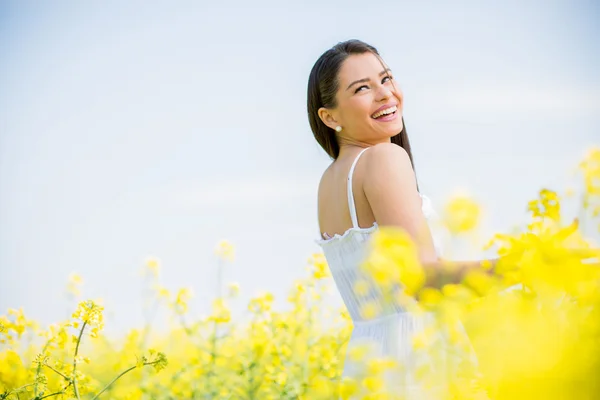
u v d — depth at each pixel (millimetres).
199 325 4527
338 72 2865
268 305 4551
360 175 2623
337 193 2756
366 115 2826
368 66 2855
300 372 4172
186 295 4555
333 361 3914
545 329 1843
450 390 2191
